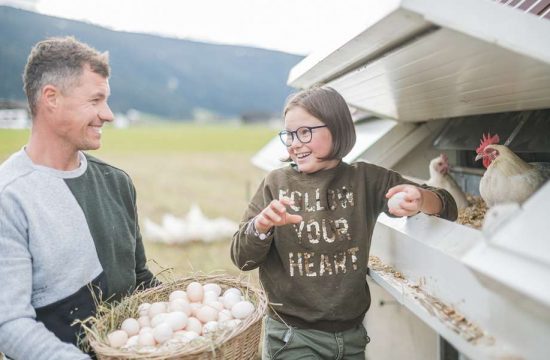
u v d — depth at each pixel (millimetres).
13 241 1431
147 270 1992
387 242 1801
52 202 1545
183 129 37969
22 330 1337
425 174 2734
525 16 1005
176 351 1275
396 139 2729
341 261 1709
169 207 10133
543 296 773
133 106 62625
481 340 1067
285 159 1970
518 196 1555
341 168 1828
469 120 2465
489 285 994
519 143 1905
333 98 1740
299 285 1708
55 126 1555
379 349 2766
